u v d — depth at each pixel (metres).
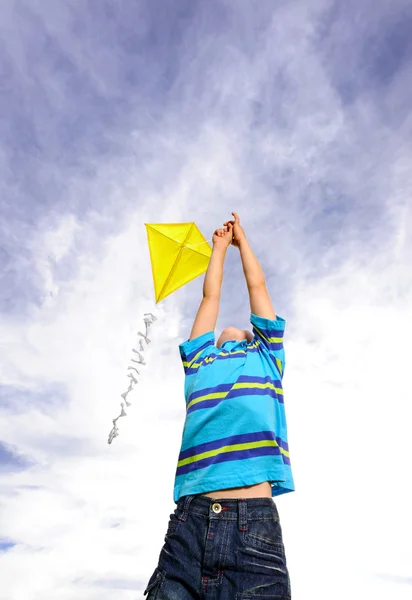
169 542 2.69
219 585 2.50
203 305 3.59
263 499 2.68
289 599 2.52
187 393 3.17
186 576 2.55
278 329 3.32
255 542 2.55
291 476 2.92
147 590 2.64
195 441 2.88
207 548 2.55
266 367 3.18
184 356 3.36
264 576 2.47
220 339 3.72
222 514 2.62
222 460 2.76
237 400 2.93
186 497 2.75
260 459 2.77
